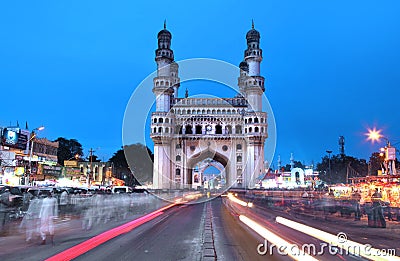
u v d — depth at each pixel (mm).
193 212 28406
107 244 12211
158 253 10664
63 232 15055
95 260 9508
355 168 86500
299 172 74562
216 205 39875
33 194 21719
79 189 32125
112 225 17922
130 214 24672
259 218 21469
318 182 69500
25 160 49438
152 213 26266
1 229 15430
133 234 15008
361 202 21453
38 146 63625
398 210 19359
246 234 14875
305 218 20984
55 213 13031
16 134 52562
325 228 15984
